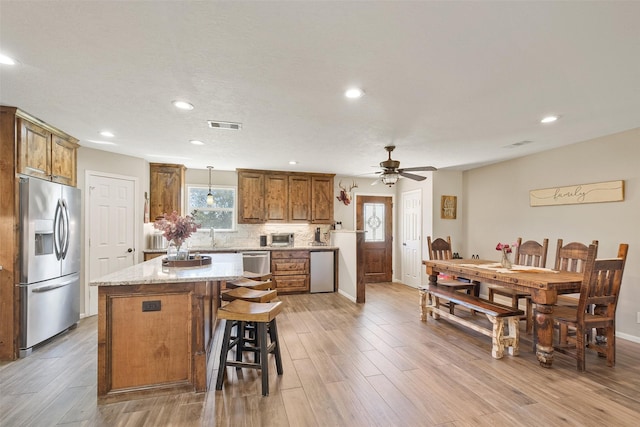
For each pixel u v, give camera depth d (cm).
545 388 243
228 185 614
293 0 142
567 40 174
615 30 164
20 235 298
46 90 243
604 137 369
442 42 176
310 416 207
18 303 297
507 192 503
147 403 222
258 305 248
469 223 584
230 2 144
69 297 360
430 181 589
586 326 272
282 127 331
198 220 598
